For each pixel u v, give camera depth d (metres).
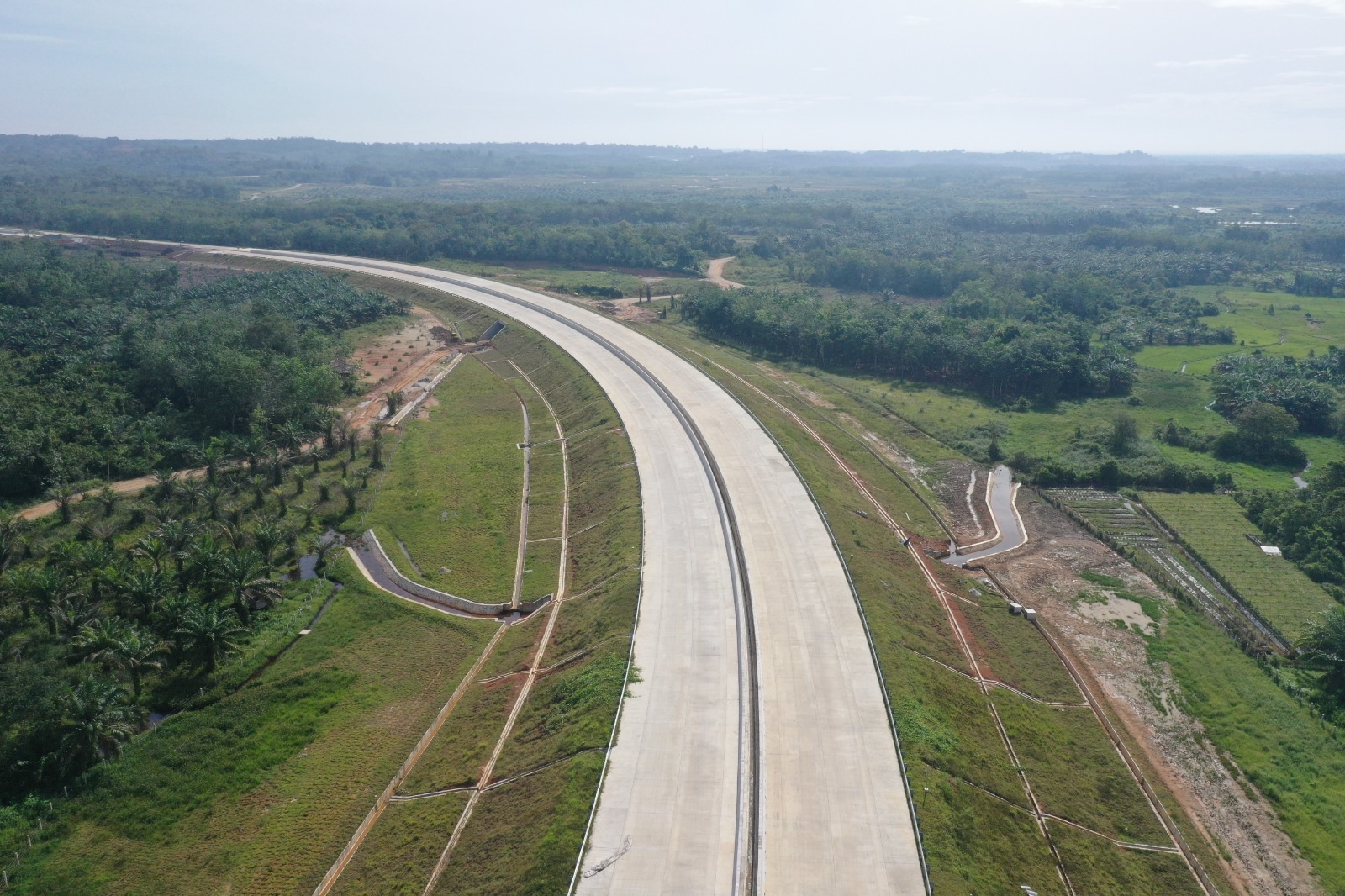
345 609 85.44
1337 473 108.25
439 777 63.03
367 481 113.25
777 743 60.00
